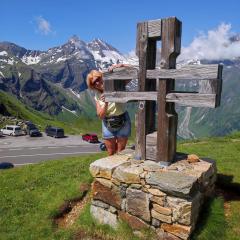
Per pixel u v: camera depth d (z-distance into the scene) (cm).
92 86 1164
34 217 1189
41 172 1636
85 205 1204
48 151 7225
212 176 1082
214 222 954
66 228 1107
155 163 1055
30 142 8312
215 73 895
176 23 971
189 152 1930
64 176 1522
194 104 944
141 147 1090
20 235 1088
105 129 1187
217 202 1023
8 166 4559
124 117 1176
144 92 1041
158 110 1020
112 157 1137
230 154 1828
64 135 9619
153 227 967
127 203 1012
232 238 909
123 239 991
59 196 1305
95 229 1056
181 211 900
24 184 1477
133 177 988
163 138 1027
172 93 984
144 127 1074
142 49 1029
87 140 8581
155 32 997
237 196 1142
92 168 1083
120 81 1130
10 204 1290
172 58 998
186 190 877
